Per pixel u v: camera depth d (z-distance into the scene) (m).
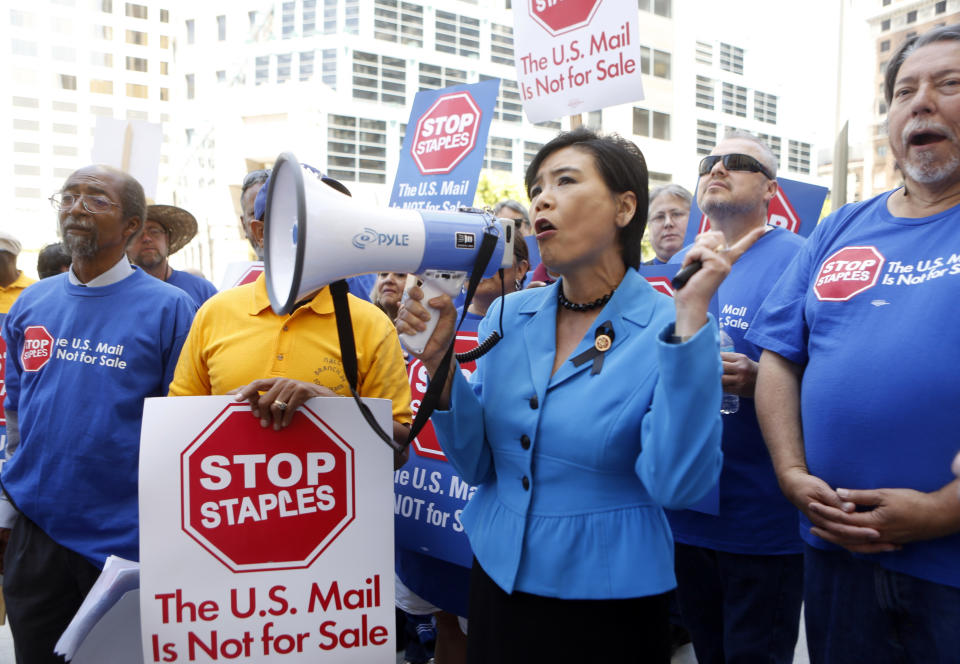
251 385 1.84
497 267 1.51
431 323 1.48
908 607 1.52
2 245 4.38
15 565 2.37
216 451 1.82
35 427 2.35
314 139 31.09
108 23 48.53
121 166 4.45
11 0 46.00
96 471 2.30
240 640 1.81
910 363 1.50
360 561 1.87
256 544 1.82
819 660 1.77
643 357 1.38
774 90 36.38
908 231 1.62
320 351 2.03
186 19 36.69
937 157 1.55
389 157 31.75
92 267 2.42
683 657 3.35
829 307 1.69
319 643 1.84
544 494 1.44
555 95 3.15
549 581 1.40
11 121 46.53
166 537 1.79
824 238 1.84
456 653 2.58
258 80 32.50
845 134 6.61
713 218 2.57
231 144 32.91
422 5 31.38
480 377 1.70
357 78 30.98
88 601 1.87
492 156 32.75
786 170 37.12
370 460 1.88
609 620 1.39
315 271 1.34
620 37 2.92
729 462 2.30
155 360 2.37
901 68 1.65
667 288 2.46
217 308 2.09
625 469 1.39
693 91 32.91
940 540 1.47
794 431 1.79
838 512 1.54
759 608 2.30
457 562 2.38
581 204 1.44
